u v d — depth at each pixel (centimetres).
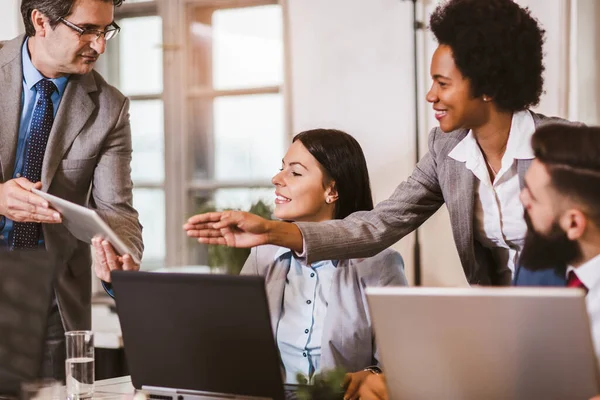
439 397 137
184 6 495
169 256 503
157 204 508
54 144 254
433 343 135
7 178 254
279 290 227
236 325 152
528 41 190
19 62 256
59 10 235
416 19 424
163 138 504
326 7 451
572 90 386
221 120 495
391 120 437
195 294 155
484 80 189
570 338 123
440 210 422
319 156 229
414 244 418
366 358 220
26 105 257
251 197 484
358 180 232
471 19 189
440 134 217
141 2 504
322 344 218
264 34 480
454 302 131
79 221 197
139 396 167
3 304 192
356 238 210
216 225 190
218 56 494
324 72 454
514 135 198
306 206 230
